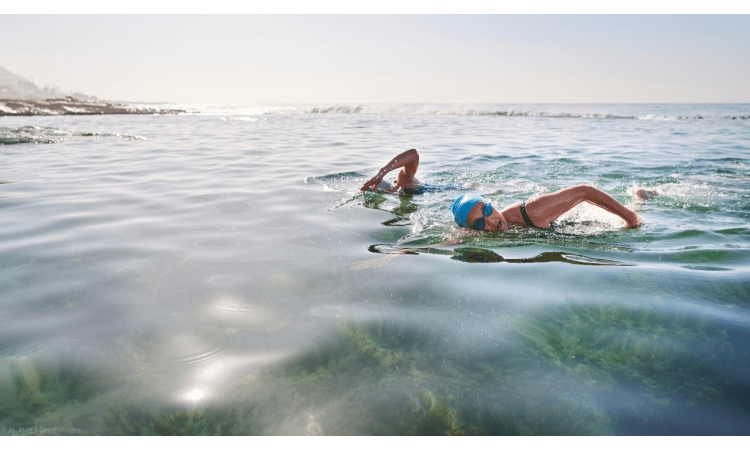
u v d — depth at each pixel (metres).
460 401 1.57
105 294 2.37
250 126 17.09
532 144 10.12
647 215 3.99
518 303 2.26
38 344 1.89
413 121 20.95
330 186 5.31
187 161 7.30
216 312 2.18
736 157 7.66
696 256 2.89
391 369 1.74
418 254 3.03
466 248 3.18
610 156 7.93
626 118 24.06
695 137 11.88
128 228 3.57
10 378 1.68
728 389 1.59
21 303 2.26
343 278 2.60
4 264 2.78
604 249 3.11
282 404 1.56
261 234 3.45
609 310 2.16
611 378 1.67
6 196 4.66
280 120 22.11
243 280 2.55
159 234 3.42
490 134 13.12
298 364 1.78
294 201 4.55
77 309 2.21
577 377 1.68
